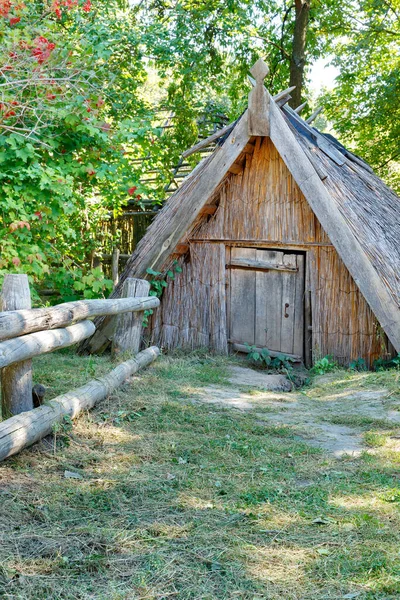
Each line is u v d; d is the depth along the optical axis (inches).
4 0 263.7
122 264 583.8
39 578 112.9
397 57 750.5
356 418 219.0
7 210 281.4
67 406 190.2
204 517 139.6
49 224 306.0
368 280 290.0
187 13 520.4
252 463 174.9
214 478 163.2
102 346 328.5
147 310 316.2
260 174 341.4
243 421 214.8
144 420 210.1
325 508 144.7
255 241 343.6
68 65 295.9
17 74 278.5
